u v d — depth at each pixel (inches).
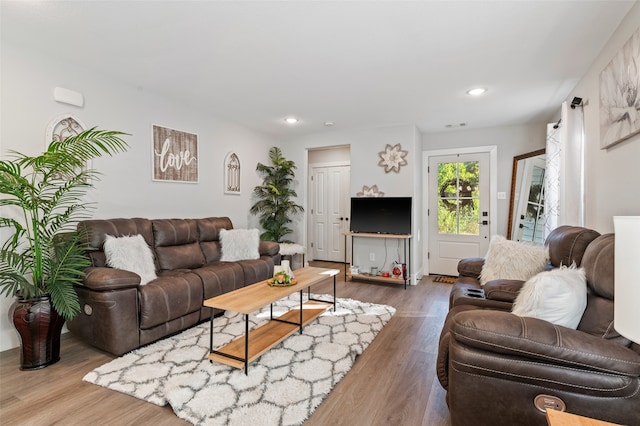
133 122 129.6
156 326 99.3
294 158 218.7
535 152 169.2
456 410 54.5
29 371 83.4
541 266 94.7
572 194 114.4
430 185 203.8
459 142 195.3
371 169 192.5
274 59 103.9
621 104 78.4
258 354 83.2
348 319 120.6
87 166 115.5
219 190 173.5
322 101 144.2
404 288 170.1
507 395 50.9
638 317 30.6
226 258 148.3
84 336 97.0
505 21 81.3
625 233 32.7
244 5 76.1
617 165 84.0
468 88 127.1
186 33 89.0
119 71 114.7
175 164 147.7
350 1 74.2
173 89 131.5
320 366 84.8
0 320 95.0
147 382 77.5
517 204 178.5
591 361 46.6
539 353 48.6
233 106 152.6
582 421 34.2
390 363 88.7
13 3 75.7
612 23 81.1
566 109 115.6
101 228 108.7
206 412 65.9
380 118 170.6
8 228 96.6
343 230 252.7
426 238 204.8
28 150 100.0
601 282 58.7
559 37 88.4
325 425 63.5
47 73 103.5
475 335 52.1
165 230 131.9
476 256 191.9
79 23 84.5
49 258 91.8
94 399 71.5
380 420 65.0
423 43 92.8
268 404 68.7
